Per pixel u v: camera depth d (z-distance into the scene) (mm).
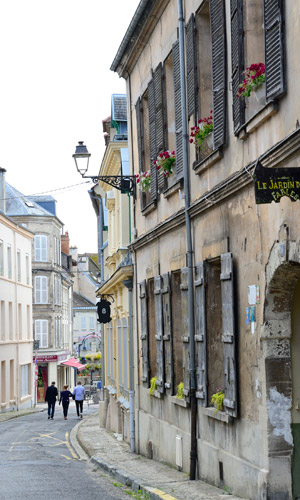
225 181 11234
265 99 9336
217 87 11461
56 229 72062
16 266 53281
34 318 68938
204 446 12586
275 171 7820
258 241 10008
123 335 22469
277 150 8758
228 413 11156
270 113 9164
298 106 8359
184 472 13906
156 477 13641
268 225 9625
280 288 9672
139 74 18156
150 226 17359
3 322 49750
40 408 55344
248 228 10430
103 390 31812
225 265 11258
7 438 27375
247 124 10039
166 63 15516
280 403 9828
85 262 106188
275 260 9352
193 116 13102
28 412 47562
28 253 57844
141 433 18234
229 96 11055
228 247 11312
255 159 9969
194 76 12812
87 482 14414
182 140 13875
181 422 14289
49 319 69562
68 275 83375
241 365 10766
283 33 8625
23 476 15516
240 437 10820
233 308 10938
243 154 10500
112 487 13633
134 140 19016
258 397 10094
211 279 12516
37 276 69125
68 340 81938
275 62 8844
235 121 10539
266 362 9844
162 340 15664
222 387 12359
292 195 7852
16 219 68500
